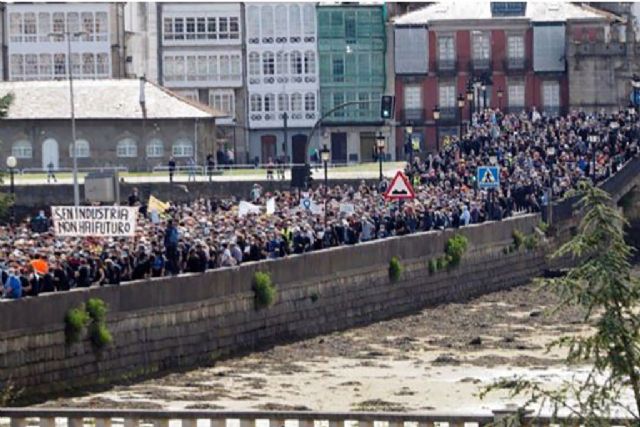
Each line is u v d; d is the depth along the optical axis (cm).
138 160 19875
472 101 18588
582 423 4900
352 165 18975
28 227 12575
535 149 16188
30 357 8488
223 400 8444
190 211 13225
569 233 15188
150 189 16912
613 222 4919
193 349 9781
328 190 14525
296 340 10856
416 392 8750
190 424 6097
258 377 9344
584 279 4894
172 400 8419
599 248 4909
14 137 19675
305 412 6119
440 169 15612
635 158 16175
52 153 19750
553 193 15188
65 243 10025
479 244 13762
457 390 8800
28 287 8688
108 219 9850
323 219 12269
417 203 13400
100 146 19825
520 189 14950
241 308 10312
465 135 17412
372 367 9788
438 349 10550
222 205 14462
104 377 8994
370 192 14588
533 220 14725
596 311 5203
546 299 13362
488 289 13888
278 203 13638
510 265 14288
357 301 11812
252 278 10450
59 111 19762
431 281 12975
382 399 8488
